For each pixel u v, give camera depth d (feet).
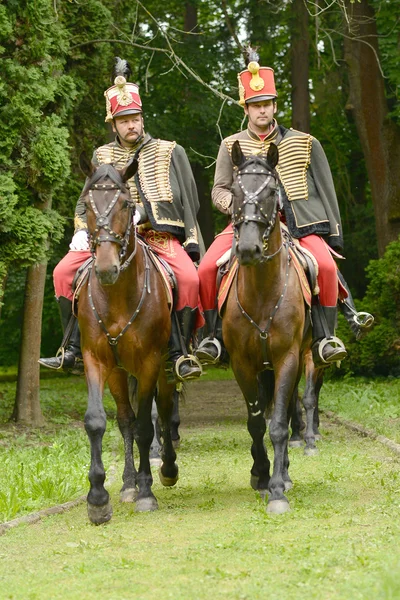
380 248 111.34
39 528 34.06
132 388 41.63
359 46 110.32
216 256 39.22
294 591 23.72
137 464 51.65
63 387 124.88
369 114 110.52
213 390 119.03
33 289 73.41
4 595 24.63
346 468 46.16
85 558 28.71
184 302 38.27
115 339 35.09
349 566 25.71
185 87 128.98
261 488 39.06
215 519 34.17
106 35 79.61
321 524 31.94
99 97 82.69
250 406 37.47
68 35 74.43
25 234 60.80
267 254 35.01
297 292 36.17
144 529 32.99
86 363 35.37
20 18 62.18
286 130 40.50
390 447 53.11
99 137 84.48
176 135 128.06
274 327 35.55
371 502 35.78
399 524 30.76
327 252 38.73
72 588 25.18
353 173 149.07
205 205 142.72
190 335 38.86
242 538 30.19
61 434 67.41
